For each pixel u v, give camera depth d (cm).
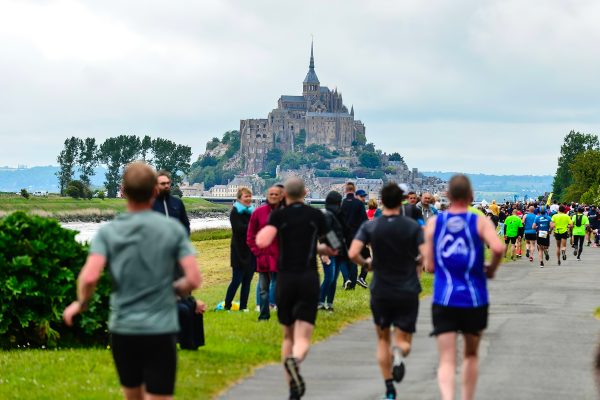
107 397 2105
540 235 6744
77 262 2958
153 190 1511
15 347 2869
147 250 1466
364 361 2672
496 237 1812
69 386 2220
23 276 2841
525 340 3014
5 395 2133
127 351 1466
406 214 4034
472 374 1848
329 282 3738
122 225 1480
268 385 2323
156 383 1460
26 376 2358
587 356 2705
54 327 2916
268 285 3462
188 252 1488
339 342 3030
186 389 2188
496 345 2912
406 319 2061
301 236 2122
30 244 2845
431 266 1862
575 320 3528
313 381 2367
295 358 1986
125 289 1465
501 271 6194
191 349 2708
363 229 2116
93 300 2894
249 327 3234
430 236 1855
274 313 3675
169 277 1482
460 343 2884
